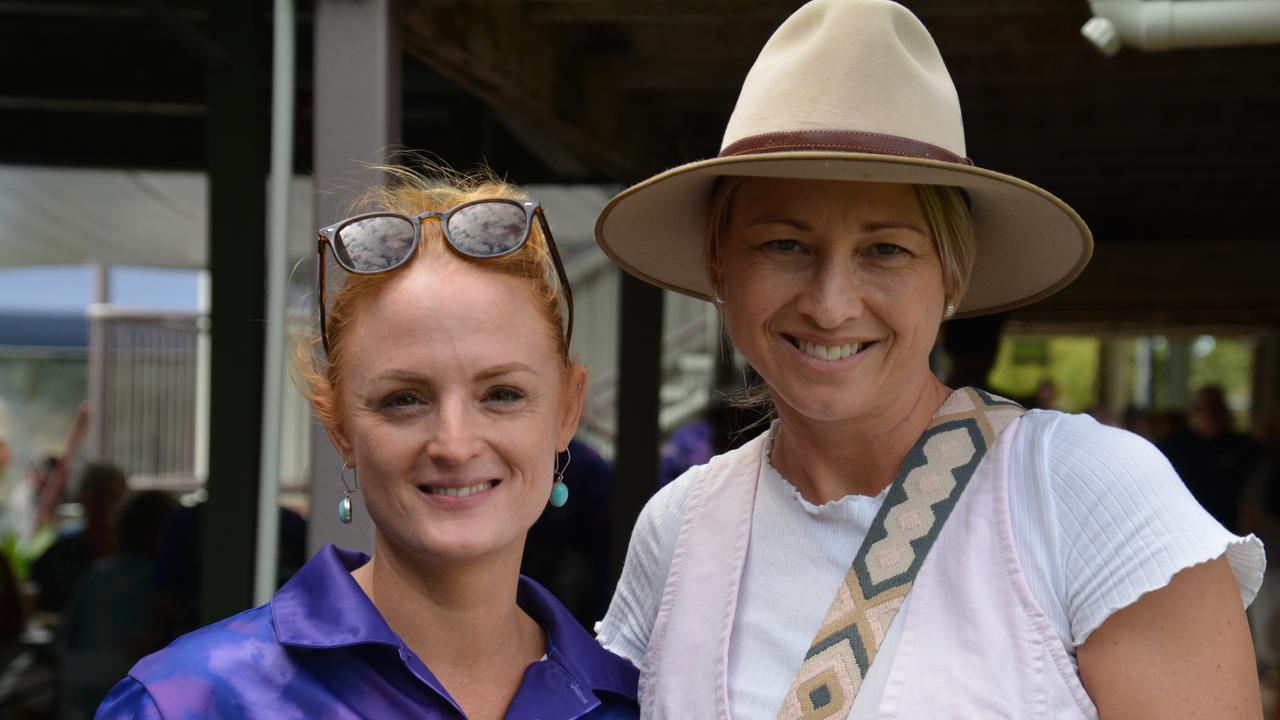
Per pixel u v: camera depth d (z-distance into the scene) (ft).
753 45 11.86
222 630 4.29
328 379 4.46
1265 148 16.29
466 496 4.20
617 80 12.85
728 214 5.02
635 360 17.19
